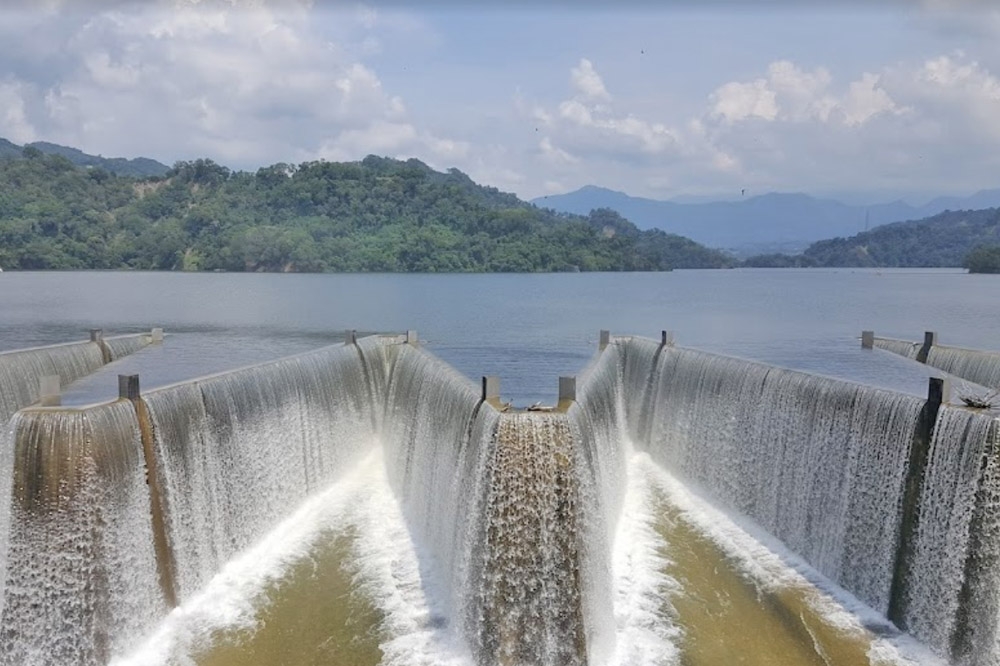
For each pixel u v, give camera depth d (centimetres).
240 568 3356
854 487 3216
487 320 10375
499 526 2791
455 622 2966
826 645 2856
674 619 3028
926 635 2845
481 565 2820
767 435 3794
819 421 3447
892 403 3072
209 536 3228
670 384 4750
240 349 6247
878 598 3072
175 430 3027
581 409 3147
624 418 5297
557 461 2775
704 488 4297
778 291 18462
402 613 3058
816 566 3428
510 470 2777
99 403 2781
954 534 2758
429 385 3988
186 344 6469
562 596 2777
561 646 2781
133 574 2770
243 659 2723
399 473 4278
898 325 9925
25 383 3869
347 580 3294
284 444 3847
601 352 5078
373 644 2850
